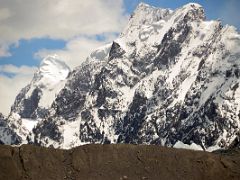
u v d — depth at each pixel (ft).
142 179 495.82
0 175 501.15
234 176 512.22
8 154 514.27
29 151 515.91
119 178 497.87
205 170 510.99
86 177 499.51
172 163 513.04
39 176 501.56
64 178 501.56
